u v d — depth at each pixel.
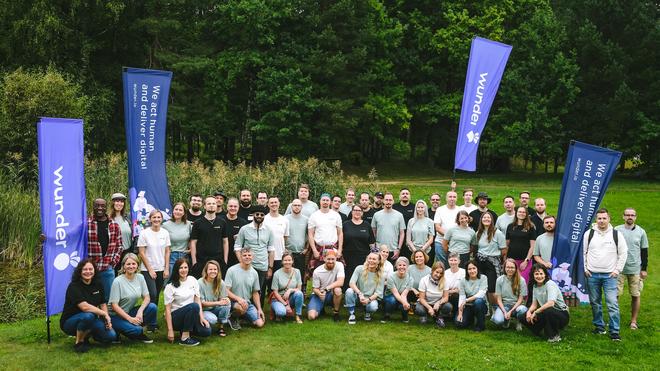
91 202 15.98
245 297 9.29
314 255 10.57
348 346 8.41
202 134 33.59
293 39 32.97
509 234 10.19
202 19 34.53
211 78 32.38
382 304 10.24
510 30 37.69
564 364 7.80
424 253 10.18
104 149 30.78
